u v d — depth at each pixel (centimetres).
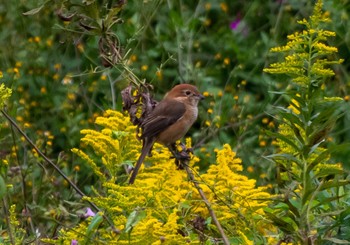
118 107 1311
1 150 1348
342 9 1644
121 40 1627
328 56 1605
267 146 1492
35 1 1709
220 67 1694
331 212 835
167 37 1675
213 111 1563
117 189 820
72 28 1124
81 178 1389
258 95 1644
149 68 1633
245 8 1795
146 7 1652
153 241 812
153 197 833
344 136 1481
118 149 892
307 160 823
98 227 890
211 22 1800
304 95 830
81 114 1545
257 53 1698
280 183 841
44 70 1655
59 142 1536
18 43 1694
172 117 1120
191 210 924
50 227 1140
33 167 1286
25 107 1571
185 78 1609
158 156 955
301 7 1708
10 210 906
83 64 1650
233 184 920
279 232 916
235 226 926
